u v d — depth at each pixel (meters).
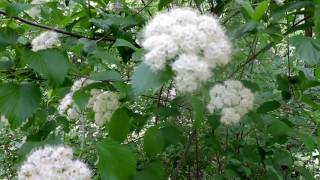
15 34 0.32
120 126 0.35
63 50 0.36
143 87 0.24
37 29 0.42
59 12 0.42
